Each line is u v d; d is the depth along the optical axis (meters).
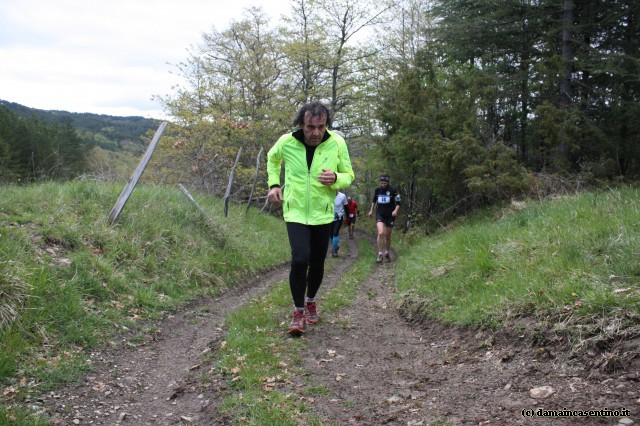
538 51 13.90
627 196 6.04
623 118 12.13
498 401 2.68
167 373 3.60
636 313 3.06
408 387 3.13
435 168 12.25
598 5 12.36
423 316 4.98
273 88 23.55
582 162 12.34
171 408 2.99
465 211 12.84
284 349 3.95
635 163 13.05
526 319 3.67
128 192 6.66
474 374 3.21
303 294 4.43
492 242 5.99
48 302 4.07
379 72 22.05
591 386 2.64
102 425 2.74
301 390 3.12
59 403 2.92
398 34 21.64
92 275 4.93
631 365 2.72
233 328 4.52
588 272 3.90
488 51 14.80
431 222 13.65
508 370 3.15
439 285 5.44
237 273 7.55
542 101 12.81
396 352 3.99
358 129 24.56
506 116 13.95
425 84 15.19
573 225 5.36
